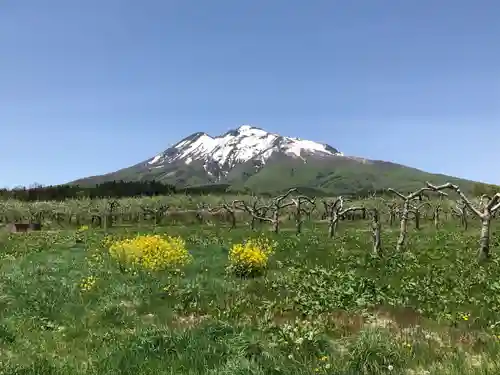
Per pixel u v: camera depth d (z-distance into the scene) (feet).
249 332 34.86
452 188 80.94
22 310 45.52
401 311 43.83
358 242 104.58
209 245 102.27
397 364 29.89
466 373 27.45
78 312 44.96
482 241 74.28
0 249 108.47
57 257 86.94
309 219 231.09
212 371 28.84
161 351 32.48
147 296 50.03
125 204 311.47
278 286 55.52
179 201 336.70
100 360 31.63
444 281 56.08
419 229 156.25
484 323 39.42
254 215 166.09
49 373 29.94
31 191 481.46
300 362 30.71
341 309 45.16
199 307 47.09
